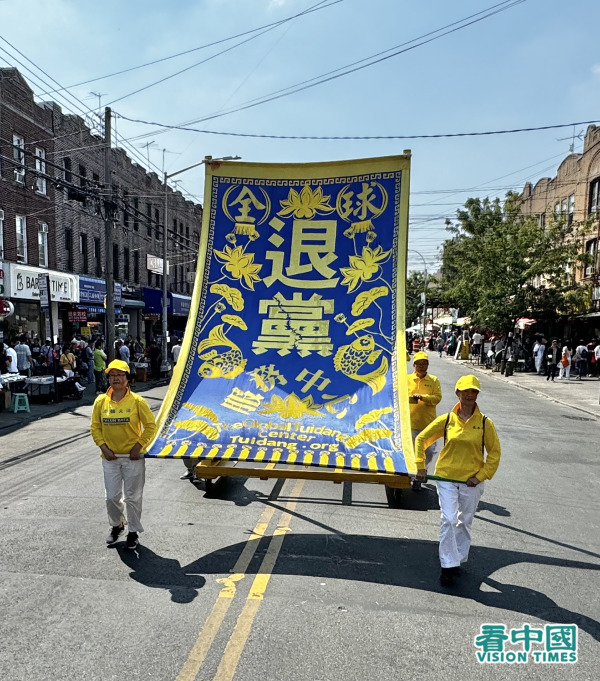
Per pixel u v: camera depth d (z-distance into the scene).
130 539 4.91
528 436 10.93
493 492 6.97
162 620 3.76
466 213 30.17
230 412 5.67
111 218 17.22
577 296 26.00
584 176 28.55
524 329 31.19
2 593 4.13
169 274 38.28
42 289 15.02
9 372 14.68
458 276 38.44
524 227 27.77
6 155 20.59
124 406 4.86
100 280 27.08
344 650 3.43
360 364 6.12
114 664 3.28
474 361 34.72
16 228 21.30
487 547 5.16
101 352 17.03
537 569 4.68
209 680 3.13
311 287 6.87
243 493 6.68
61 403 14.79
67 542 5.10
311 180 7.49
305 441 5.17
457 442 4.42
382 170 7.29
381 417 5.49
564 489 7.14
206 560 4.72
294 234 7.25
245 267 7.10
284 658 3.34
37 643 3.49
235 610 3.90
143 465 4.98
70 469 7.77
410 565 4.70
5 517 5.78
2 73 20.55
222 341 6.53
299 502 6.34
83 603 3.98
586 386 20.88
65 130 24.52
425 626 3.73
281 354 6.33
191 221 42.91
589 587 4.36
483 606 4.02
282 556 4.82
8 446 9.39
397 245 6.94
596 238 27.05
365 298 6.69
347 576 4.46
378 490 6.88
